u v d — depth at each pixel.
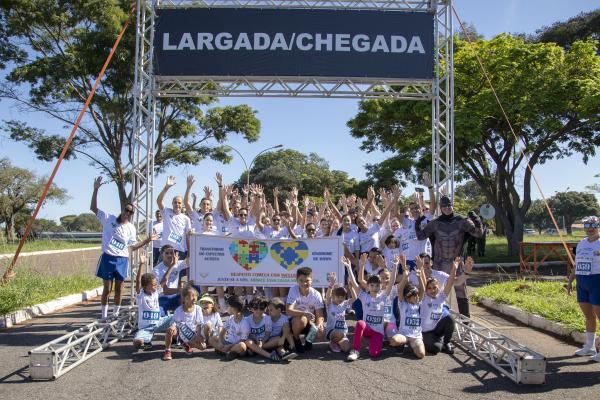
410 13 9.80
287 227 9.79
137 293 8.80
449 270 8.06
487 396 5.30
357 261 9.69
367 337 7.03
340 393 5.36
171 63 9.66
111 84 23.00
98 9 22.03
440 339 7.18
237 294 9.05
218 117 27.89
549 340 7.75
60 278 12.64
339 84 10.05
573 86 18.88
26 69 22.66
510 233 22.62
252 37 9.70
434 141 10.17
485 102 19.22
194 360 6.61
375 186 35.47
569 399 5.22
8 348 7.18
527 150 22.78
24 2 21.75
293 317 6.95
